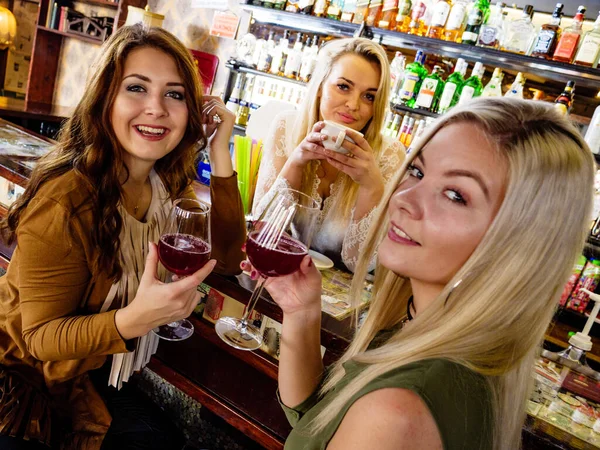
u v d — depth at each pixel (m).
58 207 1.06
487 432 0.60
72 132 1.18
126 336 1.06
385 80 1.85
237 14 3.67
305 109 1.99
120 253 1.23
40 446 1.23
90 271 1.17
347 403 0.62
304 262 1.02
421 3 2.62
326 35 3.27
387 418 0.55
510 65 2.40
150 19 3.80
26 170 1.78
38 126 3.67
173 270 1.06
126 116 1.13
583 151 0.65
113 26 4.32
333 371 1.03
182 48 1.18
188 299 1.07
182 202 1.14
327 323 1.30
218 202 1.47
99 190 1.11
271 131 2.13
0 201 1.96
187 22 4.09
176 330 1.52
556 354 1.58
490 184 0.65
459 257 0.68
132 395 1.61
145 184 1.39
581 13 2.23
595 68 2.14
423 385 0.57
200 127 1.31
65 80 4.88
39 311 1.08
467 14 2.51
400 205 0.72
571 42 2.23
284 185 1.68
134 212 1.34
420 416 0.55
